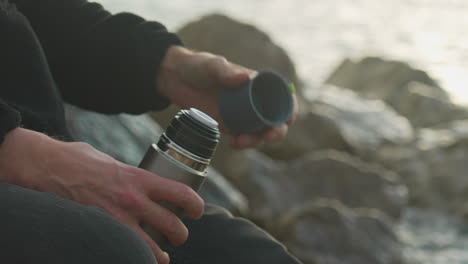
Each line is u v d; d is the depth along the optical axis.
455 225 5.27
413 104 8.34
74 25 1.37
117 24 1.38
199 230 1.11
